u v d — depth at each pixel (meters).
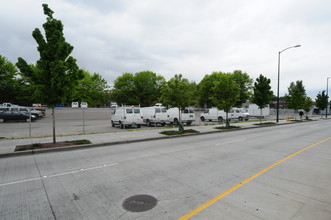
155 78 69.12
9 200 4.01
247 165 6.51
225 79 18.27
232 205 3.78
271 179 5.20
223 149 9.12
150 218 3.33
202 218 3.32
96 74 61.47
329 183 4.94
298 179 5.21
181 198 4.08
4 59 44.28
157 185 4.78
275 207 3.70
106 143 10.12
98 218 3.34
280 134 14.78
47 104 9.33
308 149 9.20
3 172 5.80
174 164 6.61
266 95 23.25
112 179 5.20
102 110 40.66
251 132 16.09
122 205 3.79
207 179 5.20
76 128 17.83
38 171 5.89
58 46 9.20
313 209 3.64
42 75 9.08
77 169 6.08
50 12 9.22
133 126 19.39
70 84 9.55
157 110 20.45
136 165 6.50
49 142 10.01
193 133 14.17
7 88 43.88
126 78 66.94
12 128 17.56
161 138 12.36
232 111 29.34
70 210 3.61
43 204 3.84
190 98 14.54
